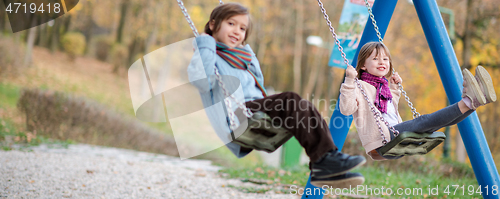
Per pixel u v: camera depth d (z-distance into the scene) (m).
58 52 23.75
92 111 9.45
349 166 1.92
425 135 2.39
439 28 3.14
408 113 14.11
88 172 5.36
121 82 22.84
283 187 5.22
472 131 3.14
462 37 11.84
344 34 4.88
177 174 5.94
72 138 9.10
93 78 21.44
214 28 2.41
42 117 8.81
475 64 11.95
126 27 26.05
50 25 21.02
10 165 5.30
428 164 6.79
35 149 7.17
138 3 20.84
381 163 6.87
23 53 17.88
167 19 19.92
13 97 14.39
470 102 2.22
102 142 9.52
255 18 22.20
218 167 7.56
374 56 2.64
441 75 3.16
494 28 11.63
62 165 5.67
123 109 18.27
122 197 4.27
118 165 6.19
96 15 24.77
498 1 11.23
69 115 9.06
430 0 3.18
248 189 4.96
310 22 22.94
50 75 18.38
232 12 2.36
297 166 7.34
